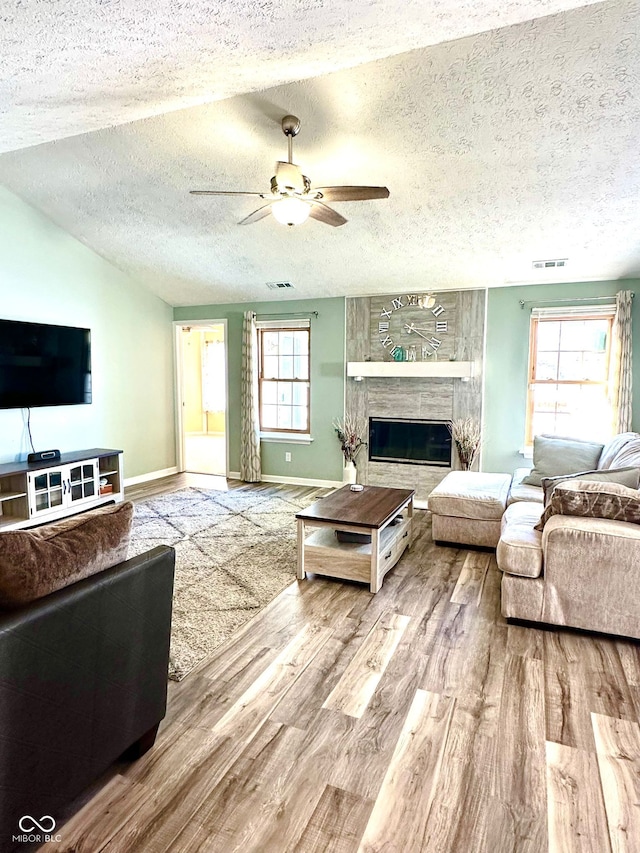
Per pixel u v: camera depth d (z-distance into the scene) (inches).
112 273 232.8
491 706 82.6
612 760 70.7
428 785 66.4
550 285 198.4
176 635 105.3
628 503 103.9
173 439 278.1
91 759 61.4
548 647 100.8
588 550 101.8
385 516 130.3
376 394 230.2
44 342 196.2
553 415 203.9
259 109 119.3
